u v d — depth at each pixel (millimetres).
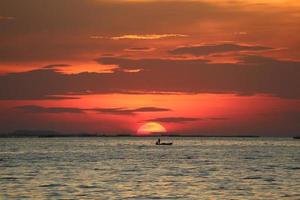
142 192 109938
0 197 102812
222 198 102438
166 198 102062
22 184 124375
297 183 127500
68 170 164750
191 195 105938
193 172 157750
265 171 161875
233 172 158125
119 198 101688
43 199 100125
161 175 147875
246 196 105062
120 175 147750
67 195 105312
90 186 120125
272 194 107812
